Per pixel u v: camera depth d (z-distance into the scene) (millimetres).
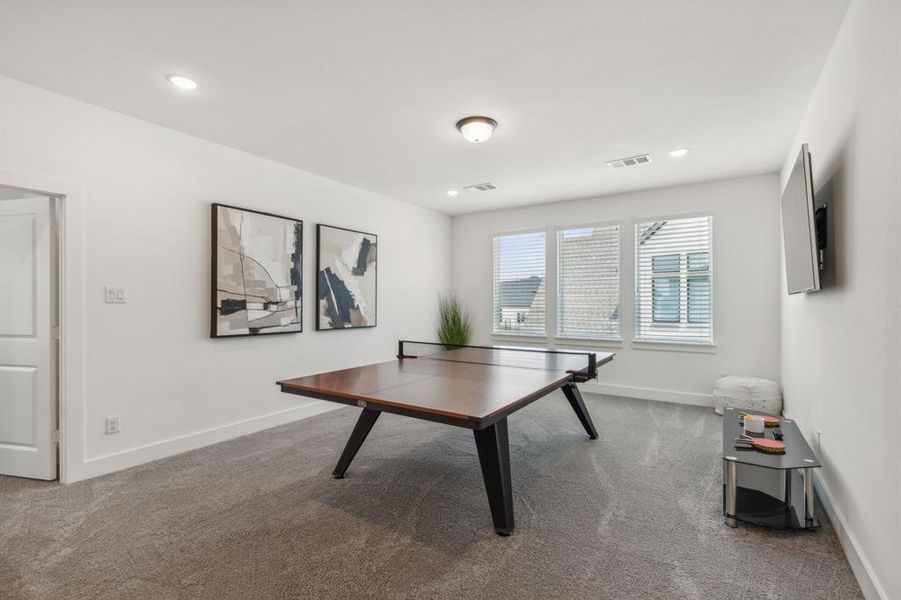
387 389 2334
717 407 4234
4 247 2777
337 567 1840
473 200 5484
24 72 2412
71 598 1653
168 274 3193
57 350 2746
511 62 2318
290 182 4105
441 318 6168
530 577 1773
